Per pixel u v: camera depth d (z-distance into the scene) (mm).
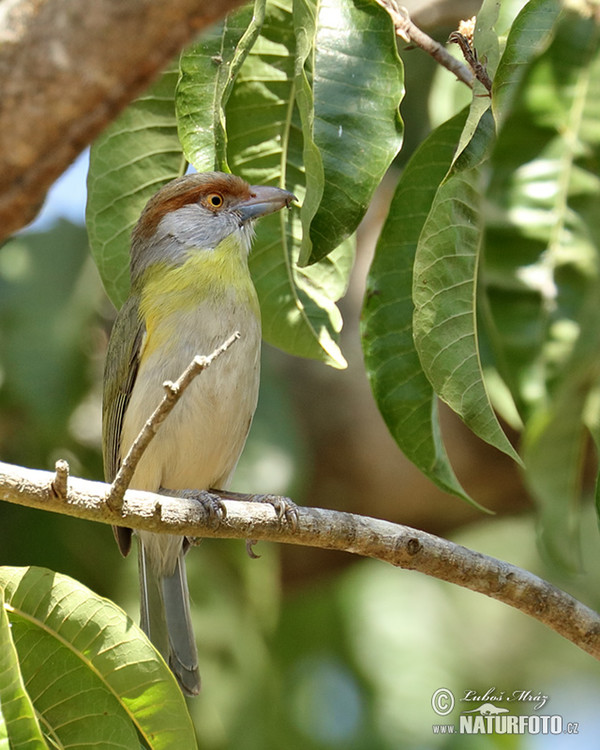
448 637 17656
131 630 7289
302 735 15688
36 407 13031
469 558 8305
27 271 13633
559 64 5598
